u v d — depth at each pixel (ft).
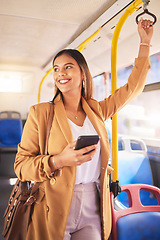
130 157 7.06
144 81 3.66
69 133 2.92
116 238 3.97
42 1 6.71
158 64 7.71
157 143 7.89
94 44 9.35
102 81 11.14
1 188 11.21
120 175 6.84
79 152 2.54
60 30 9.27
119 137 7.59
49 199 2.85
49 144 2.97
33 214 3.00
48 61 15.46
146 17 6.46
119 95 3.67
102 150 3.14
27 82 17.54
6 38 10.59
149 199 6.70
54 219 2.80
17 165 3.06
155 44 7.09
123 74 9.54
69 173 2.85
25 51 13.08
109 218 3.38
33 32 9.63
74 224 2.93
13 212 3.10
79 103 3.41
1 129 16.20
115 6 6.21
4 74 17.02
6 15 7.80
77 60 3.18
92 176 3.09
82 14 7.57
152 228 4.12
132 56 8.47
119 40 8.24
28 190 3.20
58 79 3.14
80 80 3.26
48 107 3.14
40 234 2.88
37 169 2.79
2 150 14.61
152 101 8.34
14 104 17.65
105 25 7.48
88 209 3.03
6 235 3.09
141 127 8.92
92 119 3.21
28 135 3.08
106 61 10.24
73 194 2.96
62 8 7.16
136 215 4.21
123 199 6.72
